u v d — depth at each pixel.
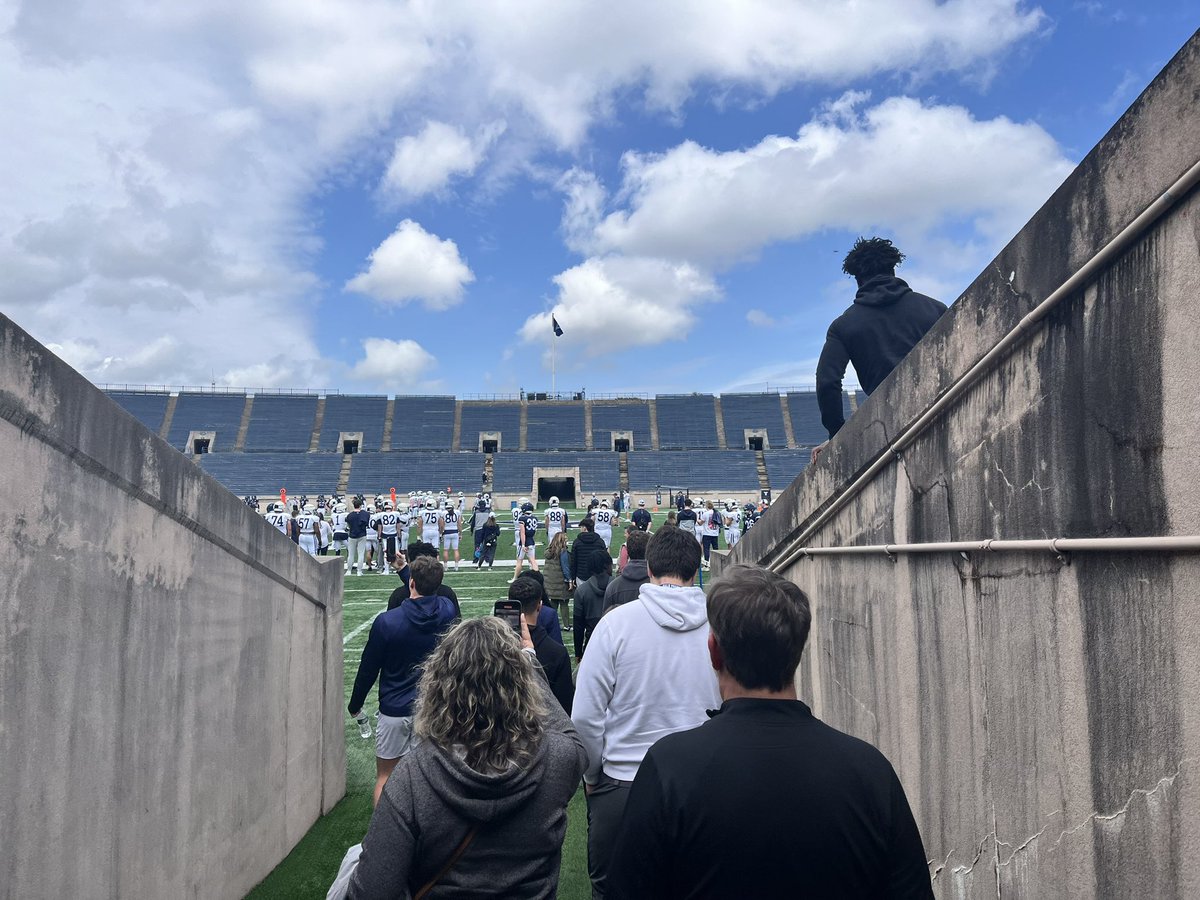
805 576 4.75
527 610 4.33
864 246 4.17
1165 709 1.73
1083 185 2.03
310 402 60.50
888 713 3.40
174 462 3.48
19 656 2.46
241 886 4.26
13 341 2.41
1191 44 1.65
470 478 52.00
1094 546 1.95
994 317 2.49
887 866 1.51
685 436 58.78
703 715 2.89
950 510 2.81
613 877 1.56
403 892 1.88
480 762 1.94
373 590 17.41
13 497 2.43
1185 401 1.68
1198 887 1.63
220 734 4.00
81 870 2.76
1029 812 2.29
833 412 4.25
